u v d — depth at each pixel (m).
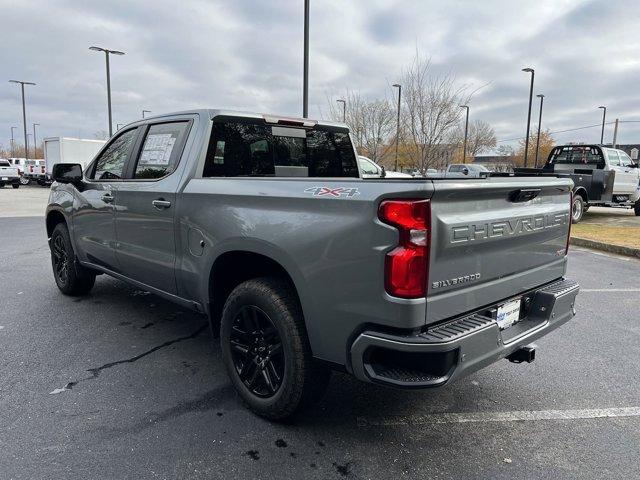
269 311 3.01
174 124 4.05
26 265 7.63
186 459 2.76
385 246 2.43
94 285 6.37
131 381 3.71
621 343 4.67
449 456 2.86
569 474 2.70
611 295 6.40
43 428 3.04
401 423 3.21
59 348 4.32
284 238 2.87
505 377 3.92
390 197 2.43
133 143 4.42
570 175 13.80
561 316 3.35
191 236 3.59
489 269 2.82
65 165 5.00
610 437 3.08
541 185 3.10
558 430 3.15
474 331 2.57
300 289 2.82
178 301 3.97
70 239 5.50
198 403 3.39
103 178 4.79
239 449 2.87
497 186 2.73
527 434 3.10
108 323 4.97
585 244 10.59
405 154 17.28
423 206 2.38
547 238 3.33
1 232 11.35
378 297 2.48
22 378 3.72
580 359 4.28
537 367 4.12
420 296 2.43
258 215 3.05
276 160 4.32
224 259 3.41
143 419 3.17
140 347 4.37
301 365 2.91
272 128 4.25
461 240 2.56
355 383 3.77
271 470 2.69
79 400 3.40
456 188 2.49
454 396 3.59
